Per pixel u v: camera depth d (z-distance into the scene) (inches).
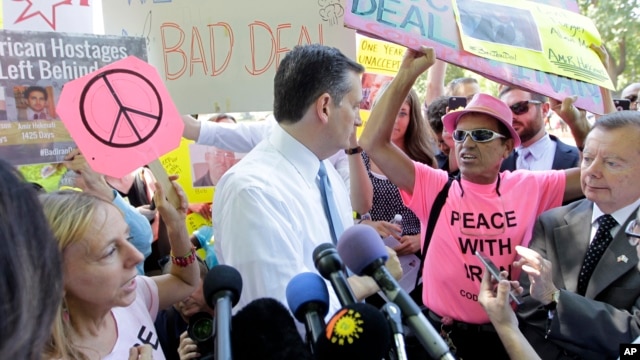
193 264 62.8
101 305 44.3
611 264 59.6
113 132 56.8
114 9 88.6
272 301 33.3
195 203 119.3
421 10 68.1
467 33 70.1
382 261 38.2
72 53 66.7
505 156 79.4
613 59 419.8
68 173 72.6
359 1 65.1
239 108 88.1
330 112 57.1
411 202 83.4
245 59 87.3
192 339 67.6
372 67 126.6
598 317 56.4
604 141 59.9
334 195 66.6
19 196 19.2
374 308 30.1
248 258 50.5
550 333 60.2
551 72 74.4
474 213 77.3
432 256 80.7
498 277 56.6
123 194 106.1
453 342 78.8
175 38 87.7
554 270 66.4
